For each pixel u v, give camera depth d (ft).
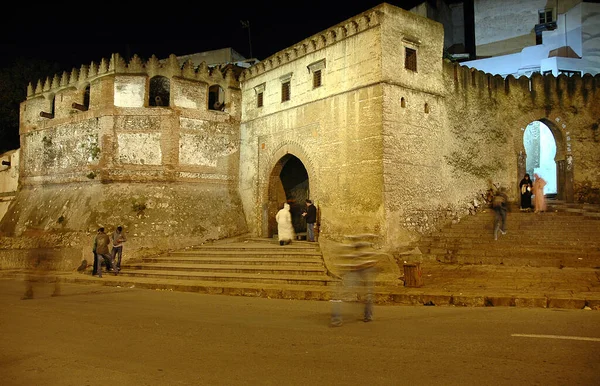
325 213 61.11
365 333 24.47
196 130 75.56
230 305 36.58
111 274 58.75
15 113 104.17
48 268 63.36
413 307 34.24
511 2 94.12
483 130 65.26
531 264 45.24
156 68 74.79
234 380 17.12
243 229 75.61
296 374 17.62
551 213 57.36
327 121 62.03
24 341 23.66
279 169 72.49
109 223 68.80
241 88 79.77
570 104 68.69
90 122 75.25
